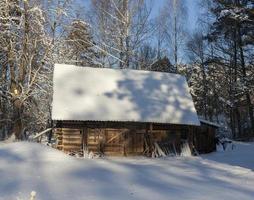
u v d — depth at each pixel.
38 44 36.59
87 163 26.34
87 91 33.81
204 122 36.28
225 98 60.69
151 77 37.56
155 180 20.47
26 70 35.88
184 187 18.42
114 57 43.56
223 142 39.69
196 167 25.30
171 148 33.47
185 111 34.84
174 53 51.47
